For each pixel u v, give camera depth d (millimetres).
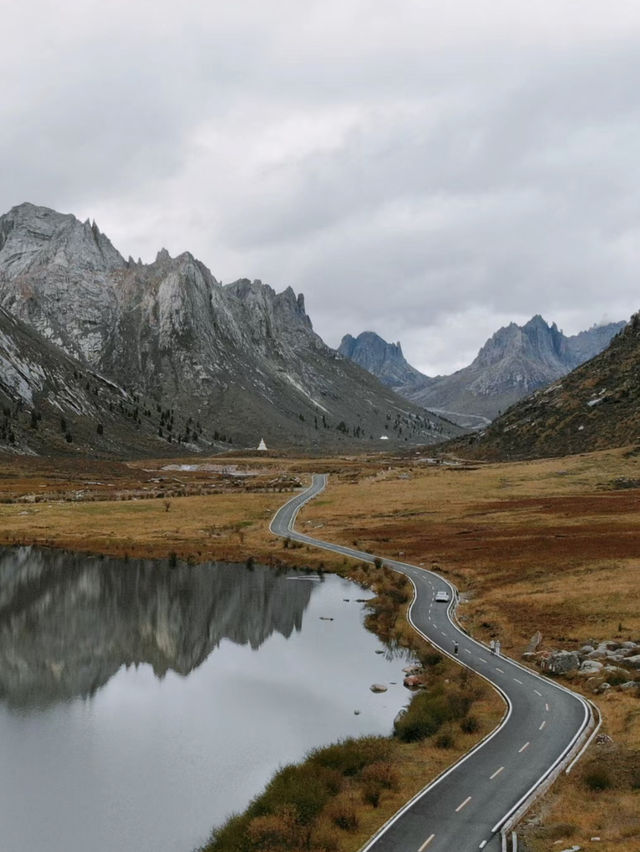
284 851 29562
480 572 90688
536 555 95688
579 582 79125
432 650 61344
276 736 46406
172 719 49531
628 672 51281
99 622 75938
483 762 37531
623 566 84062
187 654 65250
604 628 62531
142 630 73000
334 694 54094
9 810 37125
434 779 35812
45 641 69500
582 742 40094
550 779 35156
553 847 28062
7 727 48625
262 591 89688
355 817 31812
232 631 72562
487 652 60781
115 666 61844
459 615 73562
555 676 53438
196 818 36188
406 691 54406
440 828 30391
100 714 50750
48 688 56406
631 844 26844
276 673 59375
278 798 34438
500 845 28672
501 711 45750
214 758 43156
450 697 48156
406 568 96875
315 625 74250
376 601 82125
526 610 70875
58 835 34719
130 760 43219
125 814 36625
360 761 39312
